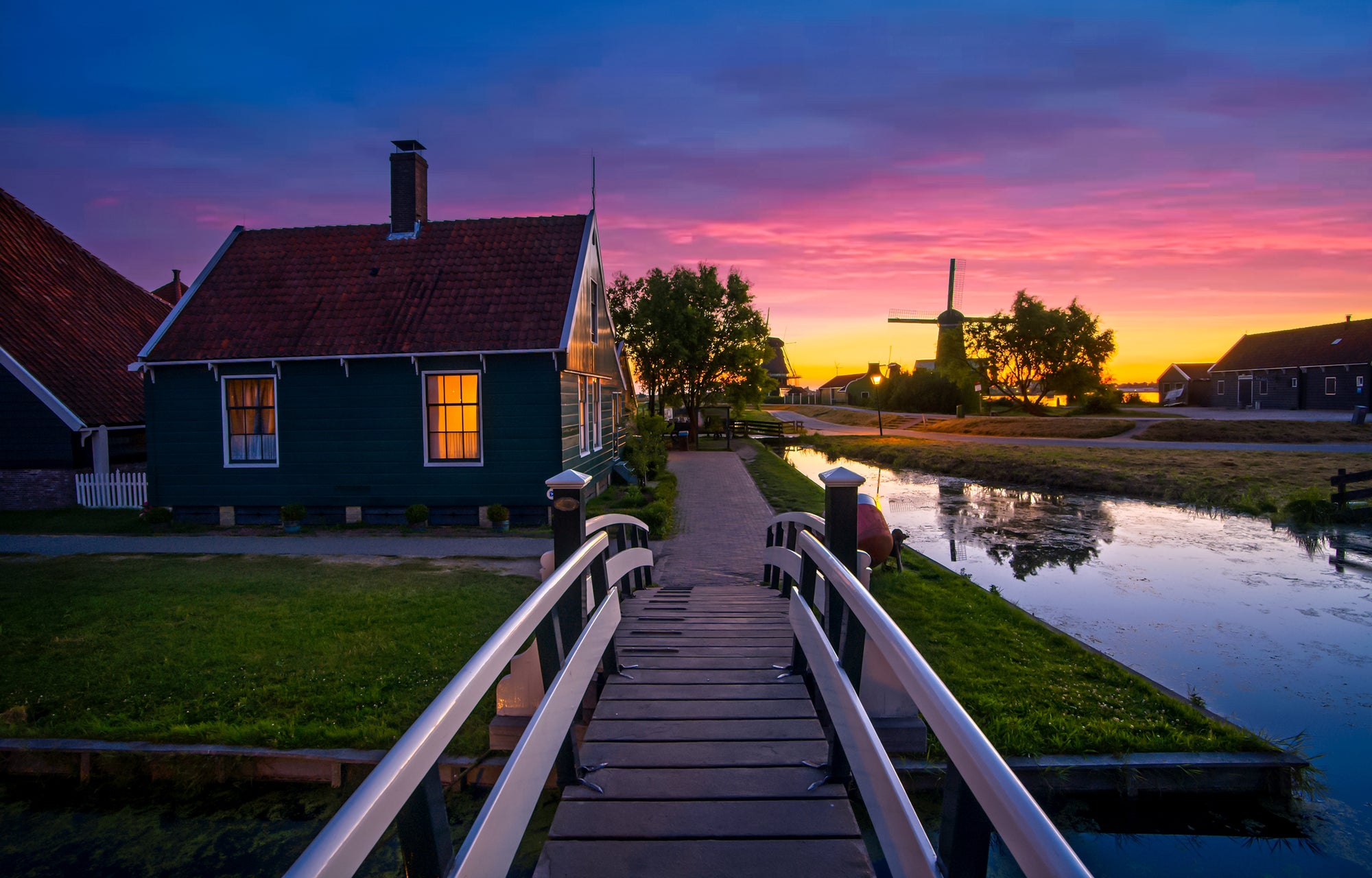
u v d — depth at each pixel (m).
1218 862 4.64
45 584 9.67
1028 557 13.35
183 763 5.26
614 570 6.01
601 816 3.16
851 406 83.38
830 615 3.95
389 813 1.43
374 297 15.19
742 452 32.81
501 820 2.08
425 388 14.41
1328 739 6.07
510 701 5.11
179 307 15.24
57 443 16.62
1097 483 22.42
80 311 20.11
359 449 14.55
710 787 3.39
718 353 33.34
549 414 14.27
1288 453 25.70
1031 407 55.66
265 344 14.48
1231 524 16.69
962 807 1.63
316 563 11.08
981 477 26.06
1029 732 5.50
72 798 5.18
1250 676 7.41
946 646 7.47
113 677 6.61
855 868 2.80
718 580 10.27
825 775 3.51
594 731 4.01
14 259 19.52
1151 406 63.91
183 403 14.74
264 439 14.78
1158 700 6.18
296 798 5.11
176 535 13.66
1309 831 4.92
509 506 14.48
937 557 13.37
